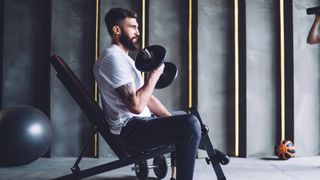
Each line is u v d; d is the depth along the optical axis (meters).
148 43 3.94
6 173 3.02
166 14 4.00
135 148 1.97
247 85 3.89
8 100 3.89
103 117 2.05
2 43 3.89
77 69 3.95
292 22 3.88
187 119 1.77
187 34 4.03
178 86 4.01
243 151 3.91
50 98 3.86
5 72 3.88
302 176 2.85
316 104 3.98
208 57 3.97
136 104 1.80
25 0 3.94
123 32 2.00
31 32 3.96
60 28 3.89
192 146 1.78
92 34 3.99
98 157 3.87
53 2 3.87
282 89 3.96
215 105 3.98
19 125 3.20
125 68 1.86
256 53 3.93
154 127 1.85
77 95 2.09
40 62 3.98
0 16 3.95
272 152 3.96
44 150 3.39
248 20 3.91
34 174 2.99
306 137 3.93
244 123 3.91
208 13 3.97
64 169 3.22
